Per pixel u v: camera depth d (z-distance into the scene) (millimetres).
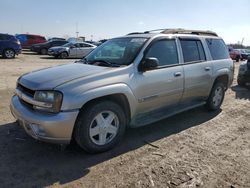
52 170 3527
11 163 3656
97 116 3877
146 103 4527
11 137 4449
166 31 5336
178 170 3635
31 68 13914
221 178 3479
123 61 4418
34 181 3279
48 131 3518
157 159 3922
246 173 3621
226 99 7934
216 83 6305
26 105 3914
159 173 3547
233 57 32531
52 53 22922
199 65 5578
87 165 3682
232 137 4855
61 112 3520
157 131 5008
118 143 4301
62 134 3555
